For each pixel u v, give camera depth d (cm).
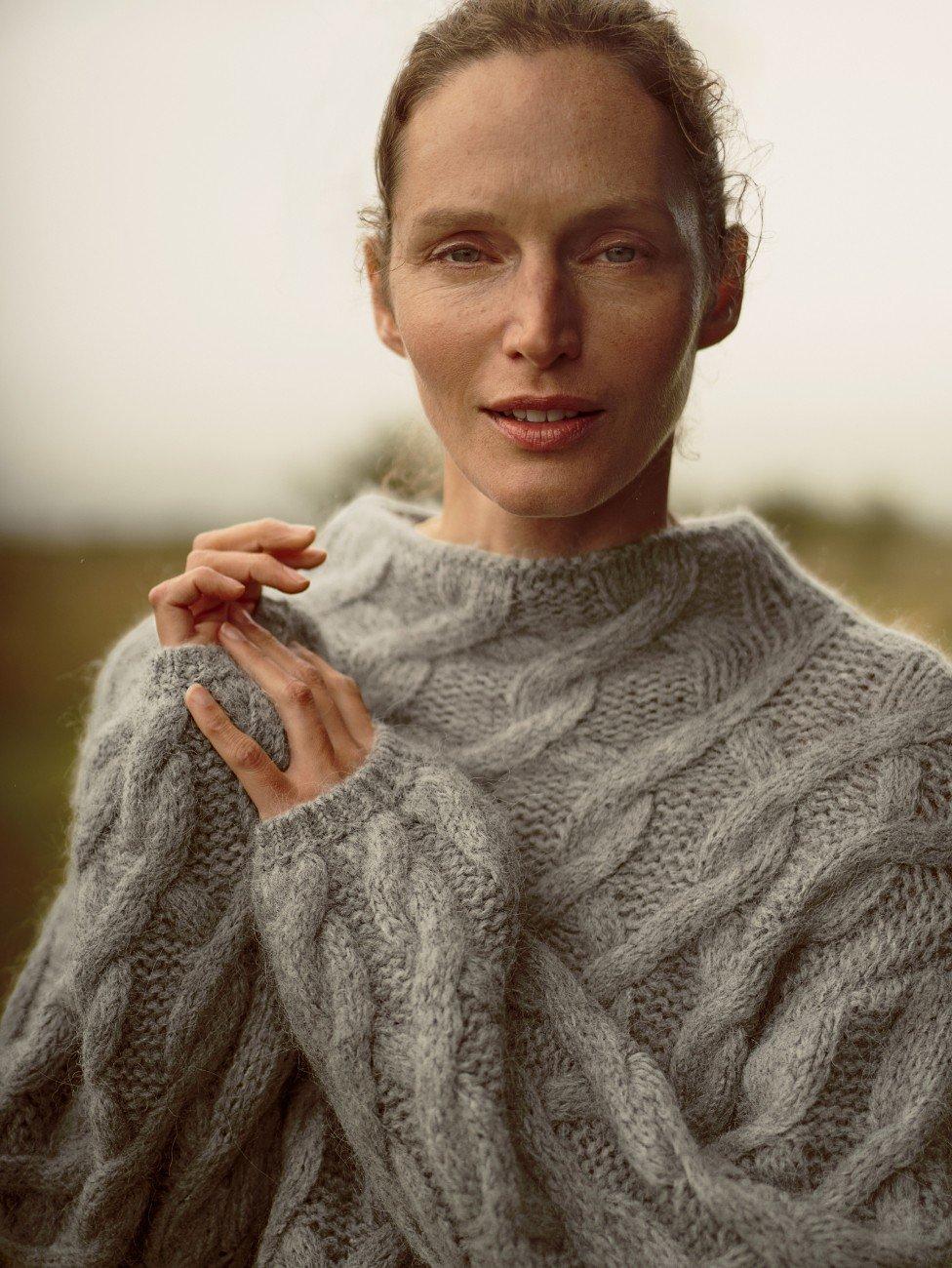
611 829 88
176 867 84
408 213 86
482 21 84
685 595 96
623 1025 82
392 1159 76
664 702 93
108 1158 82
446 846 82
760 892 85
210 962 83
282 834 84
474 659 97
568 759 91
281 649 93
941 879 86
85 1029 82
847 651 94
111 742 89
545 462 84
